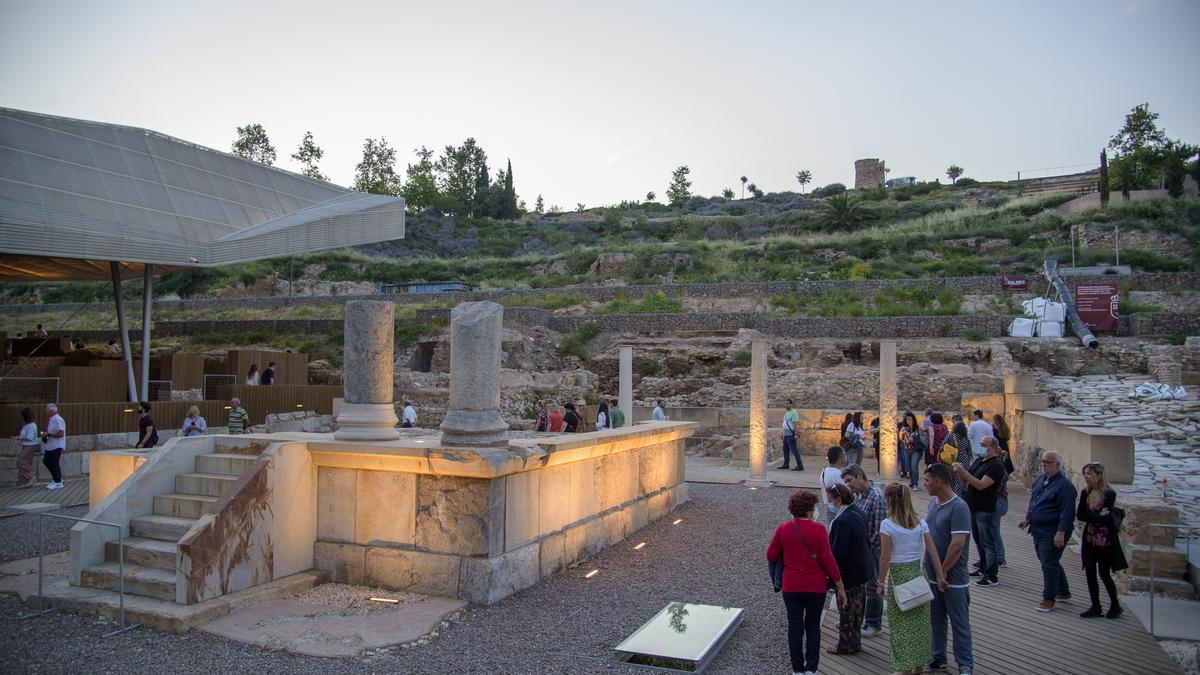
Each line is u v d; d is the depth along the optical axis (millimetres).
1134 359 28828
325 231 27406
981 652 7449
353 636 7418
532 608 8609
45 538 11875
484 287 56625
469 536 8828
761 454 18812
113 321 48219
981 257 52219
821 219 75812
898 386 27188
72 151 23156
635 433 13023
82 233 21688
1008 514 15375
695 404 29625
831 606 9016
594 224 91500
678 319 36250
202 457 10039
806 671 6484
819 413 25453
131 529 9266
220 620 7816
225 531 8297
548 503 10312
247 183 27703
